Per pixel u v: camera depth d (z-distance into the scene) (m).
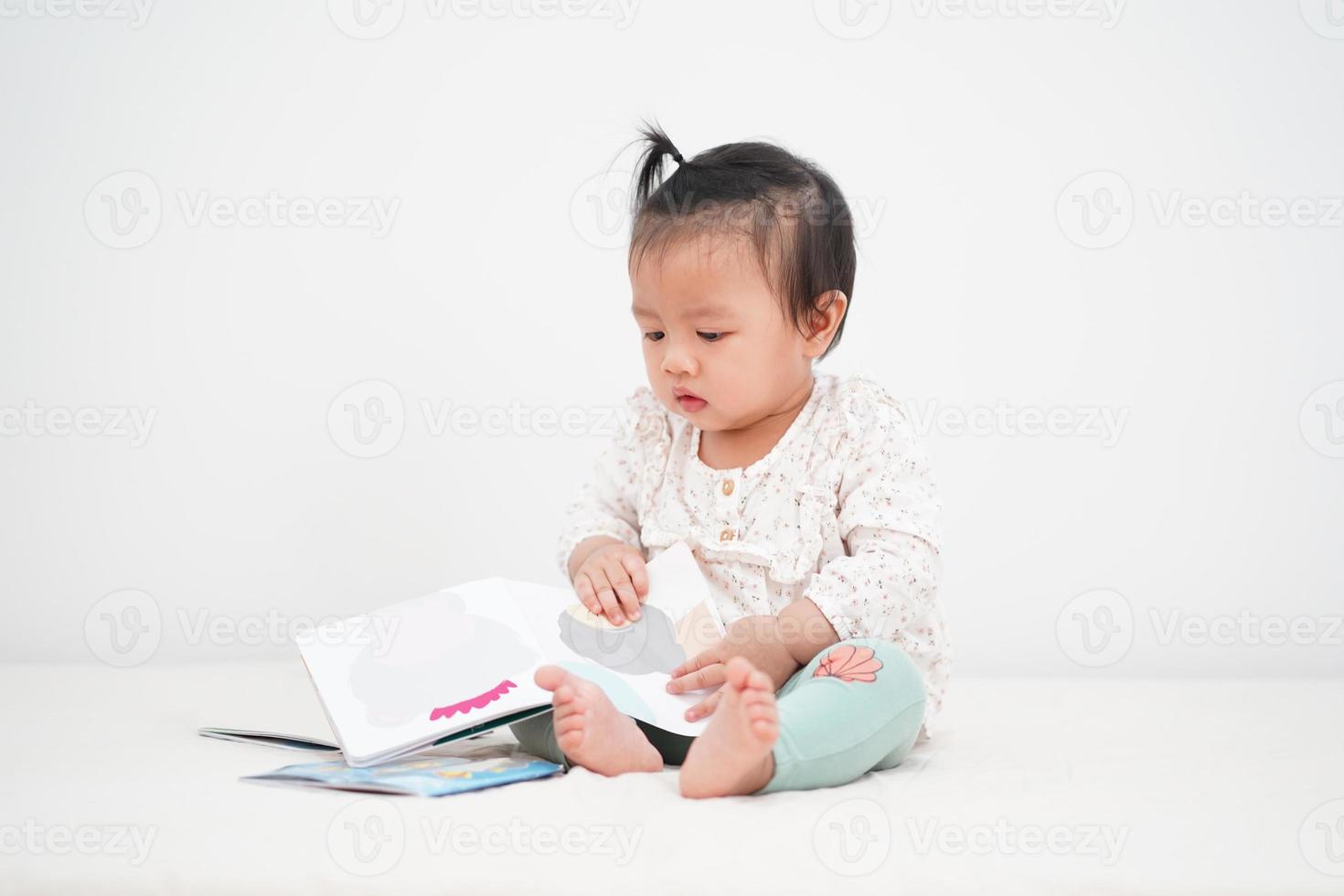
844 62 2.30
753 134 2.32
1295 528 2.27
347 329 2.29
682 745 1.23
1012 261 2.29
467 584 1.35
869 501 1.36
